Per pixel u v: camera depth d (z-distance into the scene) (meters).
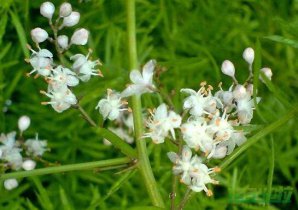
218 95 0.12
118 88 0.18
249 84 0.13
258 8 0.21
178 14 0.20
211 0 0.20
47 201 0.16
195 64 0.19
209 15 0.21
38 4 0.19
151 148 0.17
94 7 0.19
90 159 0.19
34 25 0.19
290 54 0.21
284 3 0.21
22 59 0.19
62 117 0.18
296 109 0.12
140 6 0.20
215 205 0.17
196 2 0.20
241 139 0.12
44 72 0.13
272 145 0.12
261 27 0.21
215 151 0.12
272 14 0.21
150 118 0.12
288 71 0.21
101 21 0.20
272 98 0.20
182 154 0.12
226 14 0.21
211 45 0.20
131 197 0.18
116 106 0.13
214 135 0.12
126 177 0.13
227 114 0.13
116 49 0.19
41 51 0.13
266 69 0.13
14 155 0.15
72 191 0.18
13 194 0.17
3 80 0.19
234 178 0.17
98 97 0.19
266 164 0.19
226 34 0.21
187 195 0.12
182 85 0.19
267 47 0.21
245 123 0.12
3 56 0.18
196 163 0.12
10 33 0.19
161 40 0.20
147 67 0.12
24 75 0.19
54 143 0.18
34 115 0.19
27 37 0.18
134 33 0.13
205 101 0.12
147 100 0.16
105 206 0.17
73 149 0.19
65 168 0.12
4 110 0.18
